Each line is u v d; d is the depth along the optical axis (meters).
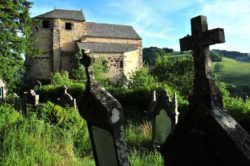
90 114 6.12
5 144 9.02
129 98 22.97
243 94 34.00
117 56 54.91
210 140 4.69
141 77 34.62
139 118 19.62
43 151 8.95
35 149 8.97
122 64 55.22
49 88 31.23
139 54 60.88
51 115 12.22
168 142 5.43
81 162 9.01
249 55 151.62
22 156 8.59
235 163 4.40
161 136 12.33
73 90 29.09
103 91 5.97
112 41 59.03
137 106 22.44
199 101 4.81
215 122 4.56
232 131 4.45
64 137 10.25
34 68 54.44
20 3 35.28
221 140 4.52
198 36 4.92
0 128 10.33
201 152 4.82
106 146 6.01
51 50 55.44
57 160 8.82
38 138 9.42
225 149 4.49
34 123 10.54
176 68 38.12
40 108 12.90
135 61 57.47
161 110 12.33
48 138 9.78
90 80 6.07
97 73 48.56
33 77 54.28
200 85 4.83
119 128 5.61
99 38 58.28
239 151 4.30
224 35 4.70
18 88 46.69
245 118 12.70
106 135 5.89
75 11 58.12
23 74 54.00
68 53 56.16
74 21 56.62
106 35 58.75
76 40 56.84
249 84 68.38
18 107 20.89
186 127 5.07
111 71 54.41
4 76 34.66
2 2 33.31
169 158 5.51
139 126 14.88
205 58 4.82
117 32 60.44
